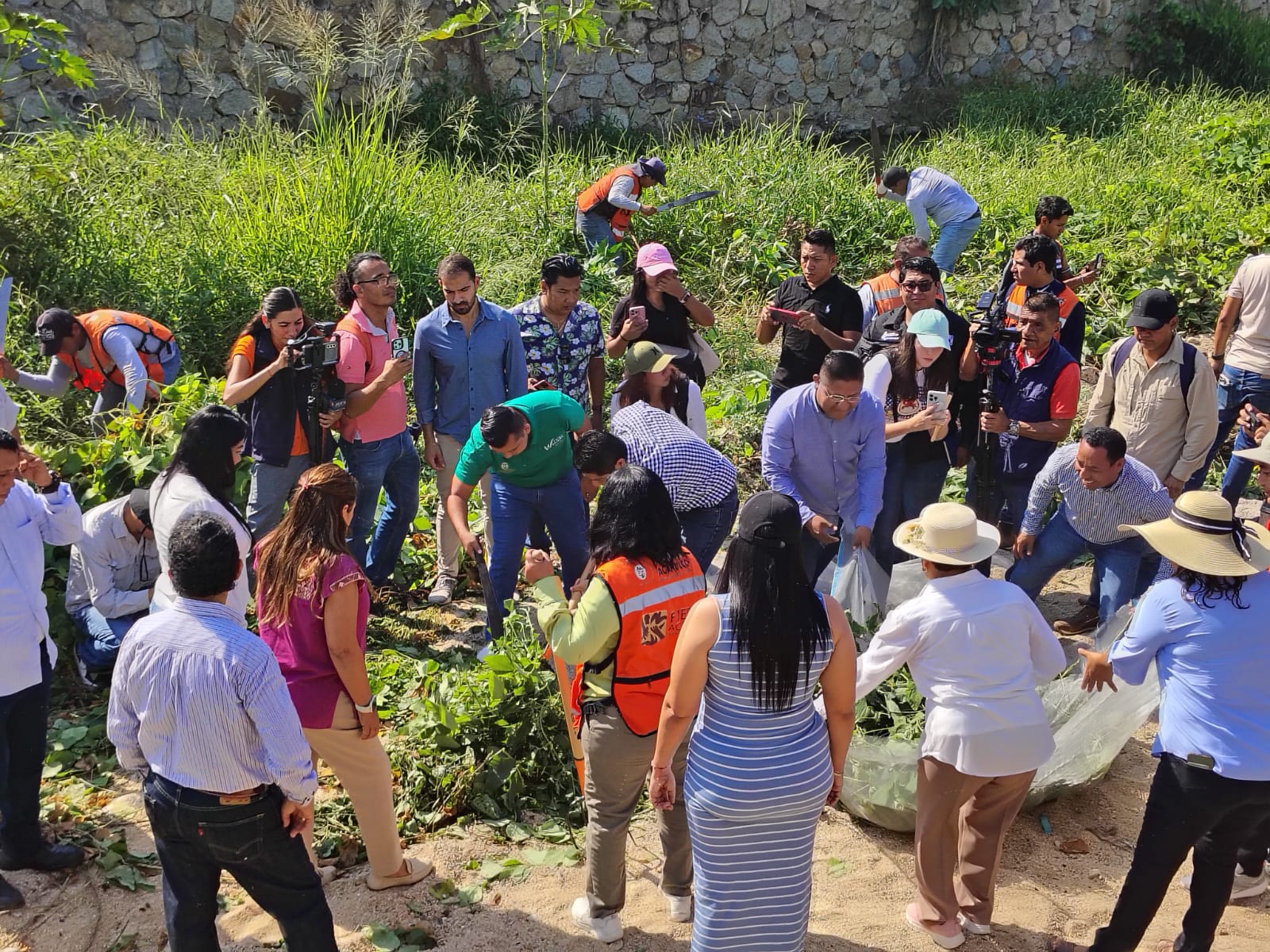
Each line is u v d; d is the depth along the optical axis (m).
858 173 12.60
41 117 11.27
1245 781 3.43
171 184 9.62
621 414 5.43
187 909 3.31
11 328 7.70
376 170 9.34
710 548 5.32
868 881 4.27
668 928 3.97
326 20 12.11
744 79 15.53
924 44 16.78
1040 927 4.06
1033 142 14.61
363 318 5.77
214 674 3.07
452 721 4.66
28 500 4.02
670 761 3.42
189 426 4.01
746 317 10.09
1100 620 5.60
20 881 4.12
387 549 6.17
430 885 4.12
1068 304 6.83
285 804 3.24
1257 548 3.70
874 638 3.93
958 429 6.11
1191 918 3.74
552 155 12.17
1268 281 6.90
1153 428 6.04
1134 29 18.33
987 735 3.67
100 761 4.84
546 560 3.93
